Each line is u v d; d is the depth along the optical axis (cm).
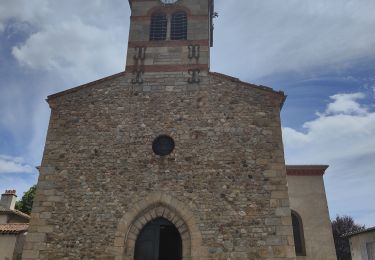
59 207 1205
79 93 1384
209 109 1327
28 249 1151
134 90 1384
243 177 1212
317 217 1806
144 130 1312
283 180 1199
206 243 1134
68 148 1292
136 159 1266
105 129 1320
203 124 1305
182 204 1189
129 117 1336
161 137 1310
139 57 1451
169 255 1214
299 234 1798
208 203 1185
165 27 1552
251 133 1277
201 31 1490
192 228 1155
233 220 1157
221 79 1374
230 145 1262
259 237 1130
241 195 1188
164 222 1216
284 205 1165
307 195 1845
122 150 1282
